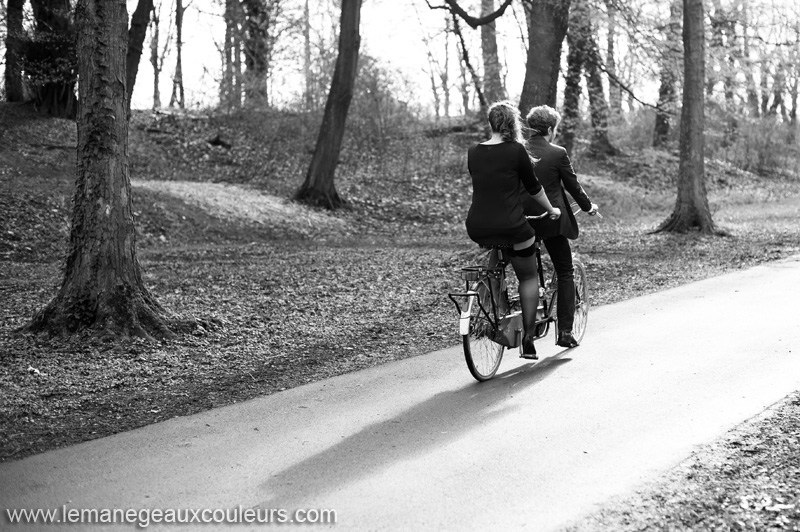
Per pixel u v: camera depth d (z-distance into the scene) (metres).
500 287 6.11
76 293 7.80
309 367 6.63
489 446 4.49
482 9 21.55
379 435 4.75
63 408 5.57
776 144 39.34
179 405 5.58
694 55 17.77
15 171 19.45
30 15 25.08
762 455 4.21
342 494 3.86
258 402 5.58
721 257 13.49
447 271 12.34
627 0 19.16
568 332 6.62
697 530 3.43
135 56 22.88
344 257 14.28
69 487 4.04
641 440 4.50
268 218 19.59
